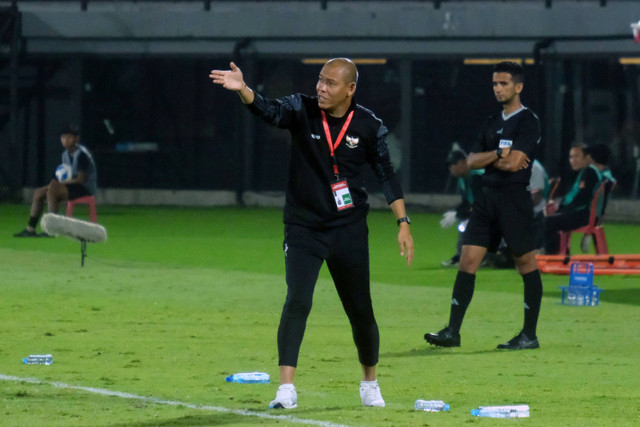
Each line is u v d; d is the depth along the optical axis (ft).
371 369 49.67
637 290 102.06
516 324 80.23
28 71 222.07
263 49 216.54
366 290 48.26
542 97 202.90
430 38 207.41
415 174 211.41
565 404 51.21
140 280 104.17
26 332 72.38
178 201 221.66
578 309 88.79
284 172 218.59
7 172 223.30
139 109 221.46
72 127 149.79
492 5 204.54
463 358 65.21
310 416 46.93
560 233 119.03
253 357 63.93
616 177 199.00
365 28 209.97
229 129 219.20
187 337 71.51
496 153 68.18
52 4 221.66
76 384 54.54
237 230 167.02
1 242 140.05
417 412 48.26
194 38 216.13
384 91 212.23
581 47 200.95
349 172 47.39
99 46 220.43
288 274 47.62
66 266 114.93
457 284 69.67
